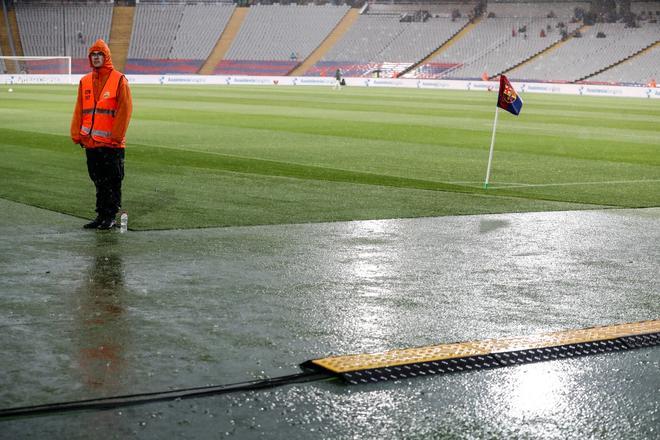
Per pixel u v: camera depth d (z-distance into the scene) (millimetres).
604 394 4375
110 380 4387
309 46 83062
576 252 8234
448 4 84500
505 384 4488
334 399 4203
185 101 40781
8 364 4598
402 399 4234
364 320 5625
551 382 4539
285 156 17484
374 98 49000
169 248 7855
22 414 3934
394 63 80188
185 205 10633
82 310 5691
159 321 5469
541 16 79750
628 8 76875
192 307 5820
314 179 13781
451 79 75438
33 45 77188
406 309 5945
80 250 7688
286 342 5098
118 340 5055
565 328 5578
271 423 3895
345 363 4695
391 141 21984
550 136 25312
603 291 6660
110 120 8695
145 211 10086
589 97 59688
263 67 81688
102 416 3928
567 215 10711
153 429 3797
